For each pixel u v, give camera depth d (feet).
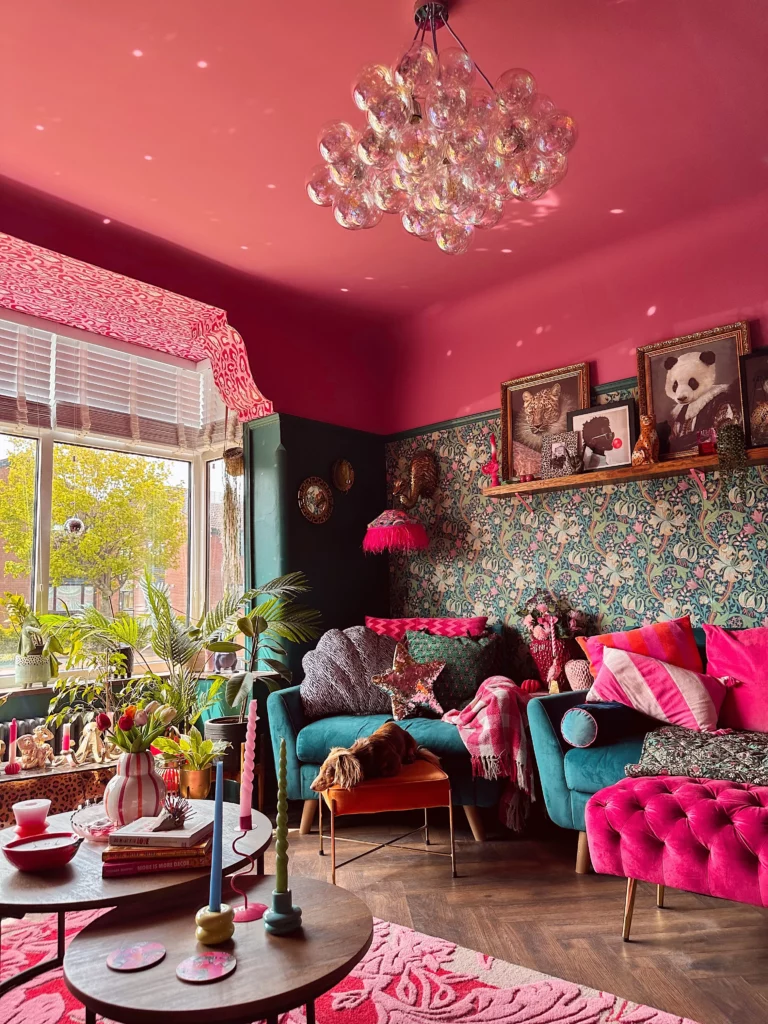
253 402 15.06
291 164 10.14
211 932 4.81
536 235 12.54
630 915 7.70
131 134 9.42
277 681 14.01
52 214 11.20
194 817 6.80
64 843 6.24
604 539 13.32
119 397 15.44
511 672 14.23
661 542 12.60
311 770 11.76
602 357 13.52
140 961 4.56
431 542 15.94
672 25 7.92
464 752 10.94
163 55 8.10
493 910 8.59
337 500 15.79
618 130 9.75
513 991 6.65
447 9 7.59
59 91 8.60
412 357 16.75
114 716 11.98
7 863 6.23
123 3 7.36
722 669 10.52
